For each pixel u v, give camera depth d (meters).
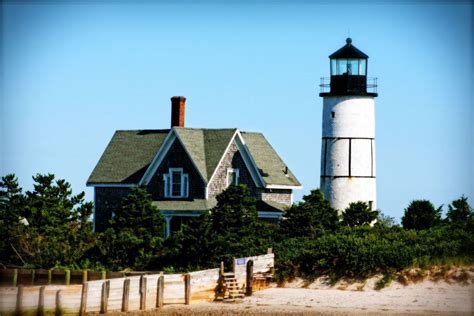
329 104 198.12
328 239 155.38
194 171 195.75
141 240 163.00
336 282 146.12
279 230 170.25
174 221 192.50
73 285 127.00
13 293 123.69
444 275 142.12
